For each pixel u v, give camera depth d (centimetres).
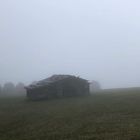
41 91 4981
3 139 2312
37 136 2302
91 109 3422
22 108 4028
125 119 2602
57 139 2141
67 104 4125
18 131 2577
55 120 2916
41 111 3616
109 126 2373
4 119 3250
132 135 2011
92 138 2053
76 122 2702
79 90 5231
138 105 3384
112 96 4709
